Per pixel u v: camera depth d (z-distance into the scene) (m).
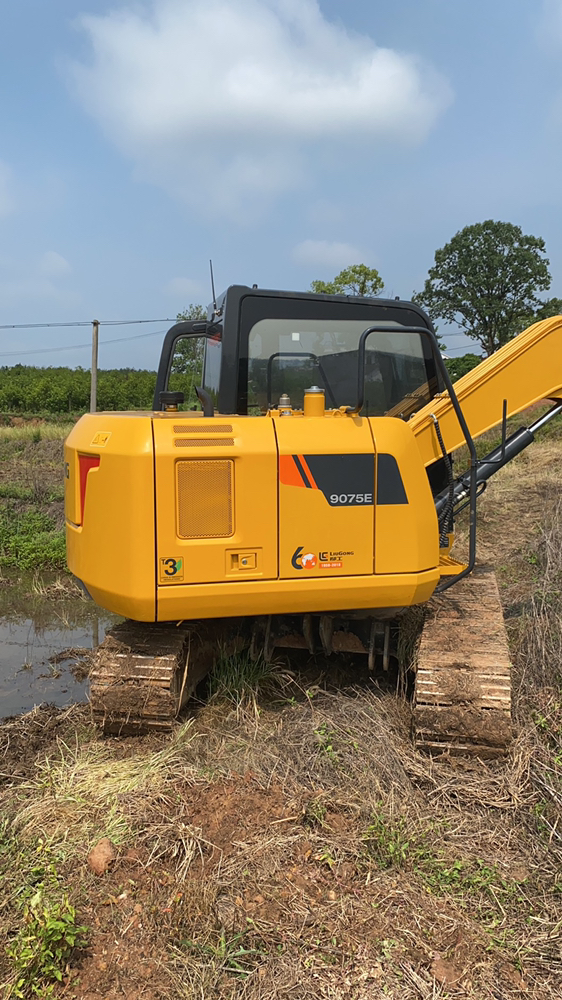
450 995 2.42
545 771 3.60
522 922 2.75
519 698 4.33
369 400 4.84
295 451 3.86
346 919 2.75
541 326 4.94
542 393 4.98
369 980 2.48
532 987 2.46
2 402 37.44
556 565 6.58
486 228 46.34
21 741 4.46
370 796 3.47
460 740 3.76
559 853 3.08
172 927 2.73
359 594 4.02
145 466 3.74
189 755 3.94
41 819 3.43
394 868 3.04
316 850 3.16
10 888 2.94
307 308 4.67
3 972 2.51
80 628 7.27
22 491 12.91
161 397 4.70
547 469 13.18
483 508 10.55
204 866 3.07
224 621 4.83
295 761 3.82
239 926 2.73
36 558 9.45
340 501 3.94
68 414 34.16
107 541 3.87
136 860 3.11
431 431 4.86
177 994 2.45
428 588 4.16
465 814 3.41
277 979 2.48
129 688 4.02
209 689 4.78
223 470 3.81
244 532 3.85
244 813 3.41
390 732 4.04
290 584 3.91
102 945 2.66
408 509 4.03
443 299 47.69
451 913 2.80
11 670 6.09
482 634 4.22
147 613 3.85
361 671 5.09
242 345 4.60
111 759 4.01
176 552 3.80
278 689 4.78
